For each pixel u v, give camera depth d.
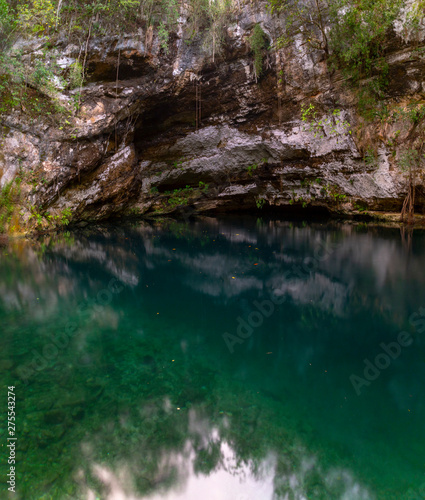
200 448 1.90
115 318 3.64
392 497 1.60
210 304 4.07
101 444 1.92
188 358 2.83
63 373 2.59
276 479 1.71
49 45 8.30
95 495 1.62
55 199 9.12
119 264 5.90
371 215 9.18
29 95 8.21
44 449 1.87
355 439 1.98
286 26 8.72
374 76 8.16
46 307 3.95
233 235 8.41
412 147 7.92
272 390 2.42
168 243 7.61
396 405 2.25
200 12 9.16
